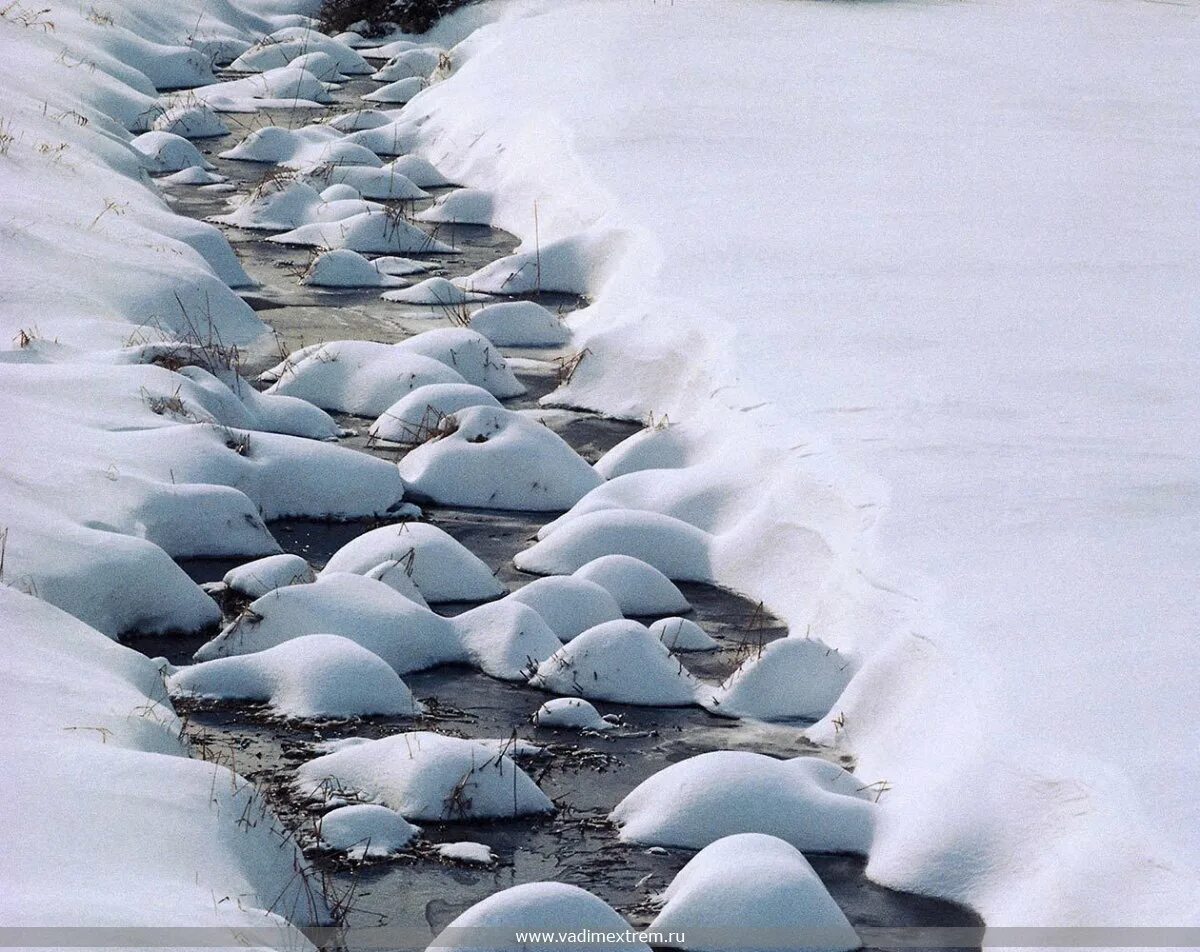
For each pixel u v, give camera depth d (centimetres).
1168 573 806
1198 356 1149
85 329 1238
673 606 952
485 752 742
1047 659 719
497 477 1131
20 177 1546
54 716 656
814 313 1263
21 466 964
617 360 1314
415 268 1708
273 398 1234
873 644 830
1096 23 2745
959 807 666
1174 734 647
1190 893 546
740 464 1053
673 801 714
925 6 2875
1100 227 1497
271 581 938
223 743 777
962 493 913
